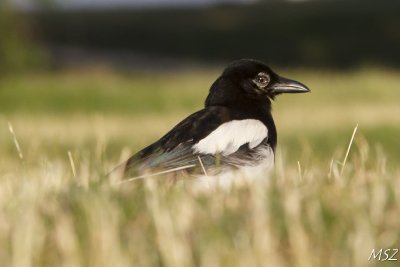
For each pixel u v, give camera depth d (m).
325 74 47.44
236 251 7.02
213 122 10.59
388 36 76.31
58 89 40.78
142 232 7.46
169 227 7.23
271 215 7.68
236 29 86.25
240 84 11.41
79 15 100.62
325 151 19.92
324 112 31.53
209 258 6.90
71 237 7.05
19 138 22.45
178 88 41.69
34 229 7.27
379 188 8.57
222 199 8.38
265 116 11.35
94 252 6.88
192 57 78.38
